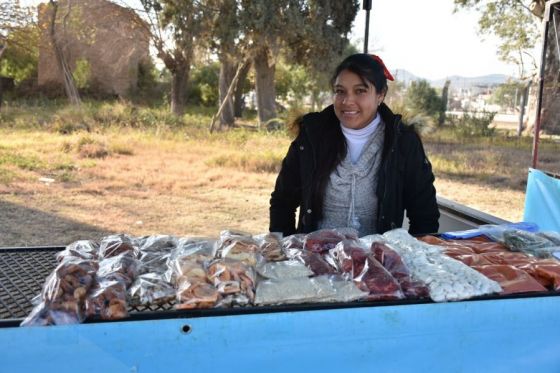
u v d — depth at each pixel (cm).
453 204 371
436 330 150
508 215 778
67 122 1568
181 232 620
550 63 1298
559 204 341
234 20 1830
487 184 1038
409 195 241
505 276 168
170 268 162
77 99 2262
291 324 141
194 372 138
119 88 3105
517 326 155
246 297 147
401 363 150
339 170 231
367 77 215
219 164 1087
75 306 136
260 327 139
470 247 198
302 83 2955
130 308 147
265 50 2058
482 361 155
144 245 187
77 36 2444
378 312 145
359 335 145
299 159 238
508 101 4325
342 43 2061
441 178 1095
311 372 145
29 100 2752
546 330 157
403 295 155
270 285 152
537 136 512
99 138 1290
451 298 153
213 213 717
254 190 874
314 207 236
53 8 2189
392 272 164
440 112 2450
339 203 233
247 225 661
